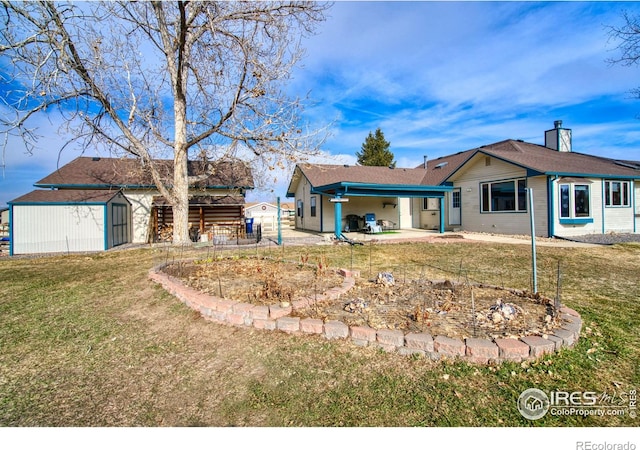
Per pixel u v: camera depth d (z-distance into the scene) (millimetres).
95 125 11312
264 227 24312
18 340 3564
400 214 19547
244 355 2971
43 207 11719
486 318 3307
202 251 10039
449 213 17328
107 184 14383
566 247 9758
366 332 2979
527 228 13039
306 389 2438
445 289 4477
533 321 3270
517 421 2080
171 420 2207
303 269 5871
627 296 4680
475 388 2387
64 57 9250
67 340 3543
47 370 2926
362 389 2406
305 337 3168
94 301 4879
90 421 2236
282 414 2201
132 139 11500
